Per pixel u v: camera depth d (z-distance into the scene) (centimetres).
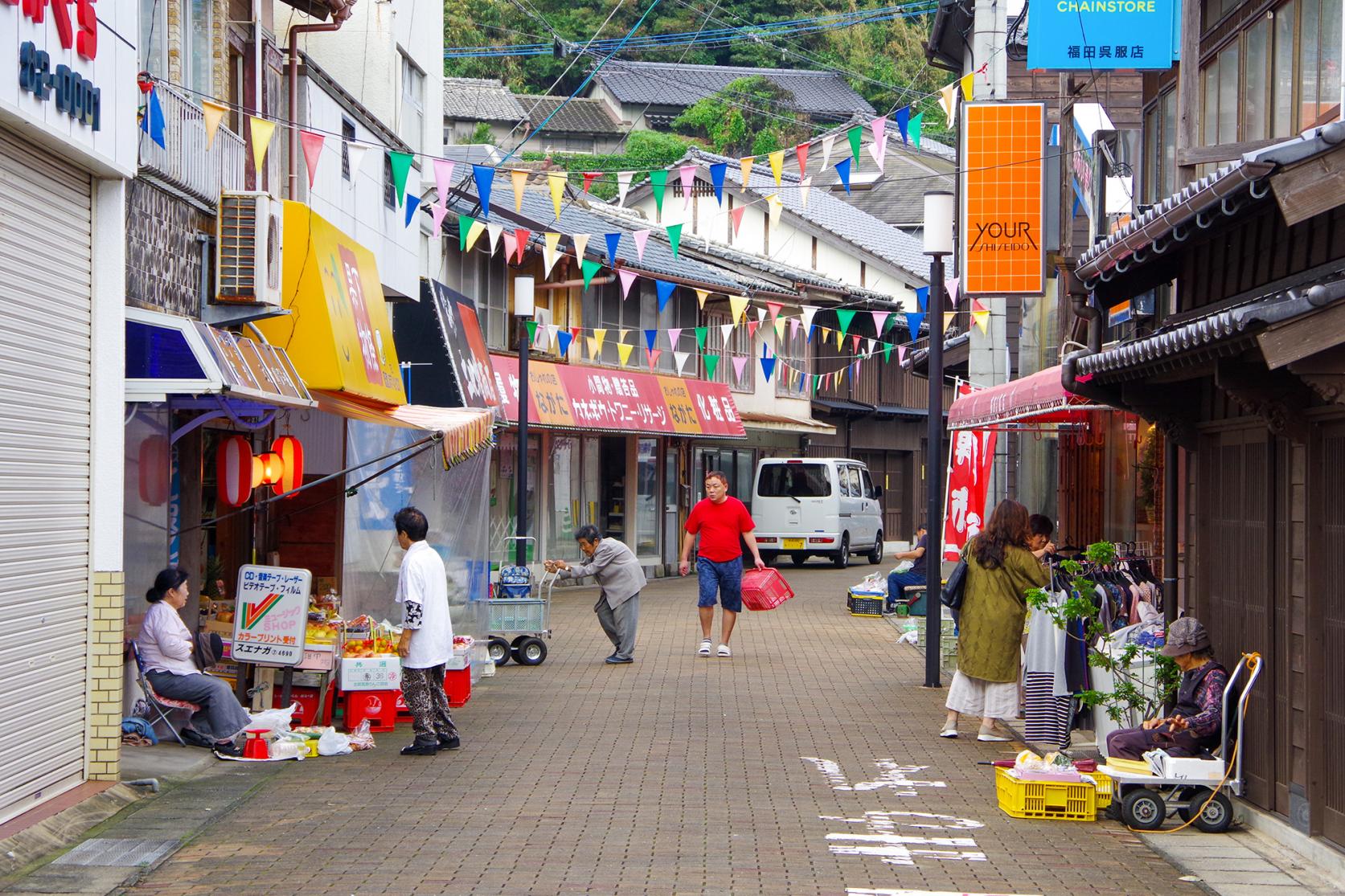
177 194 1094
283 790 912
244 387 955
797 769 996
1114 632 1055
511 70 4750
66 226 862
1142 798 829
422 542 1066
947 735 1128
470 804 874
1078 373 973
